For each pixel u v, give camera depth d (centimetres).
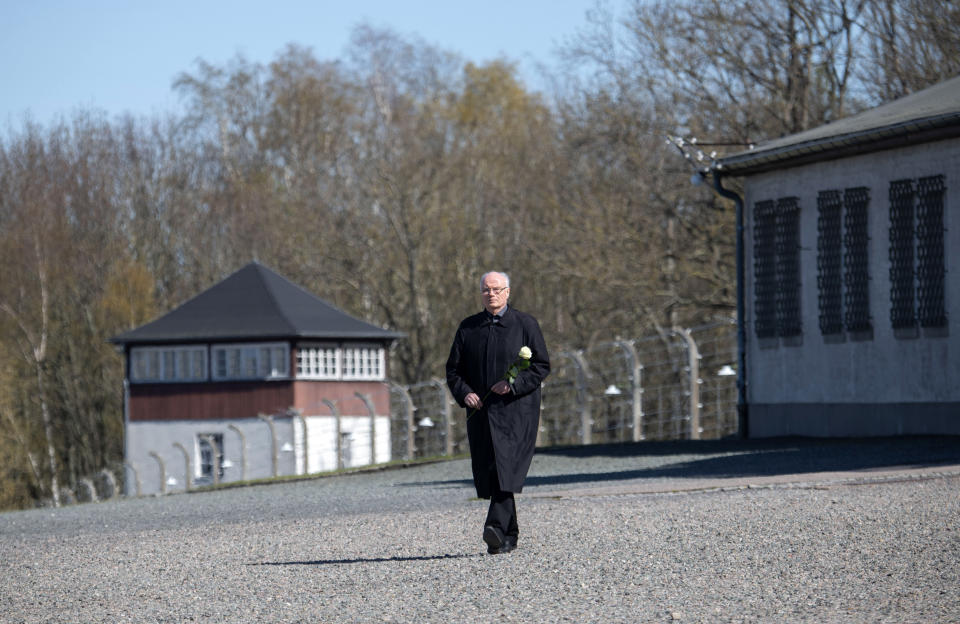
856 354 2962
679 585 1062
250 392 6281
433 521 1691
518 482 1271
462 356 1297
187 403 6438
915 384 2806
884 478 1806
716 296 5331
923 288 2791
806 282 3120
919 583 1018
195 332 6397
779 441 3009
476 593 1073
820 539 1269
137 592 1205
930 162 2794
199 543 1609
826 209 3059
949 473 1833
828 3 5075
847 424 2981
